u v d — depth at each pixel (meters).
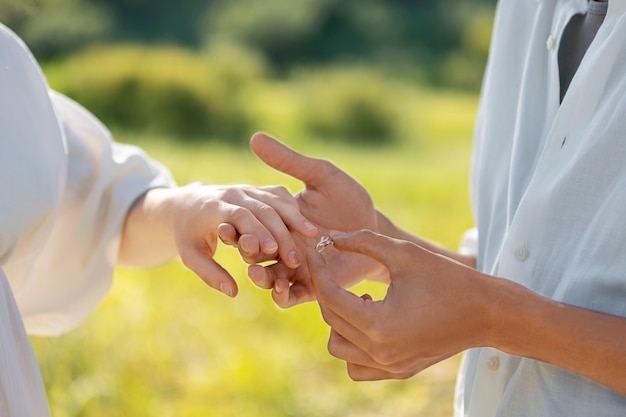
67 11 16.91
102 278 1.48
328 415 3.17
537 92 1.36
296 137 12.63
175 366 3.28
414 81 18.20
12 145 1.30
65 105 1.48
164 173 1.55
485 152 1.43
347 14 20.39
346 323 1.24
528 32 1.41
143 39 20.33
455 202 7.08
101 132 1.48
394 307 1.21
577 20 1.35
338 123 13.16
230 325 3.76
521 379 1.27
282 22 19.95
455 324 1.21
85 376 2.89
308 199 1.41
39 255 1.42
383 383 3.41
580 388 1.24
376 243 1.23
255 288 4.16
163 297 3.90
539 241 1.27
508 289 1.21
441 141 12.95
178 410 2.99
